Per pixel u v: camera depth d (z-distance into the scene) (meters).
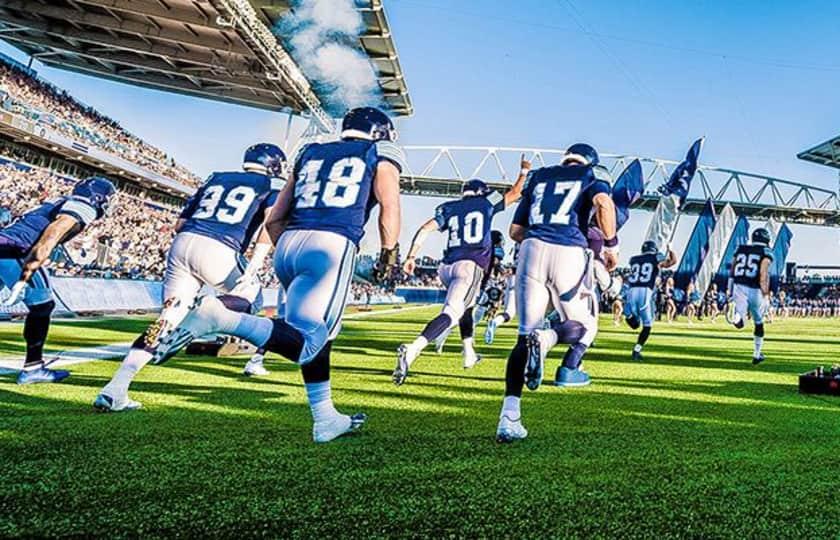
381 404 3.14
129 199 26.09
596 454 2.17
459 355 6.36
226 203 3.29
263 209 3.40
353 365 5.04
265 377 4.06
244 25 17.19
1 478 1.73
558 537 1.41
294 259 2.37
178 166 33.91
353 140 2.57
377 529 1.43
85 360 4.61
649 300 6.40
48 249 3.14
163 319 2.75
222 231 3.23
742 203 56.34
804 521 1.55
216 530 1.40
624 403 3.34
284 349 2.26
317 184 2.45
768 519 1.56
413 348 3.54
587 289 3.02
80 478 1.75
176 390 3.38
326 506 1.58
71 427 2.38
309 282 2.33
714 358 6.68
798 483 1.86
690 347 8.30
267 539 1.36
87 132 22.77
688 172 8.85
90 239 18.12
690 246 26.03
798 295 49.97
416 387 3.80
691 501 1.68
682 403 3.40
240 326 2.21
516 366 2.47
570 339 2.96
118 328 8.07
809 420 2.93
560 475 1.90
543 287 3.00
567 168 3.16
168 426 2.45
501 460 2.06
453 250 4.93
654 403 3.37
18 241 3.40
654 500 1.68
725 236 26.52
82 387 3.37
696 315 28.09
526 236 3.10
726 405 3.36
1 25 20.62
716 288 26.02
